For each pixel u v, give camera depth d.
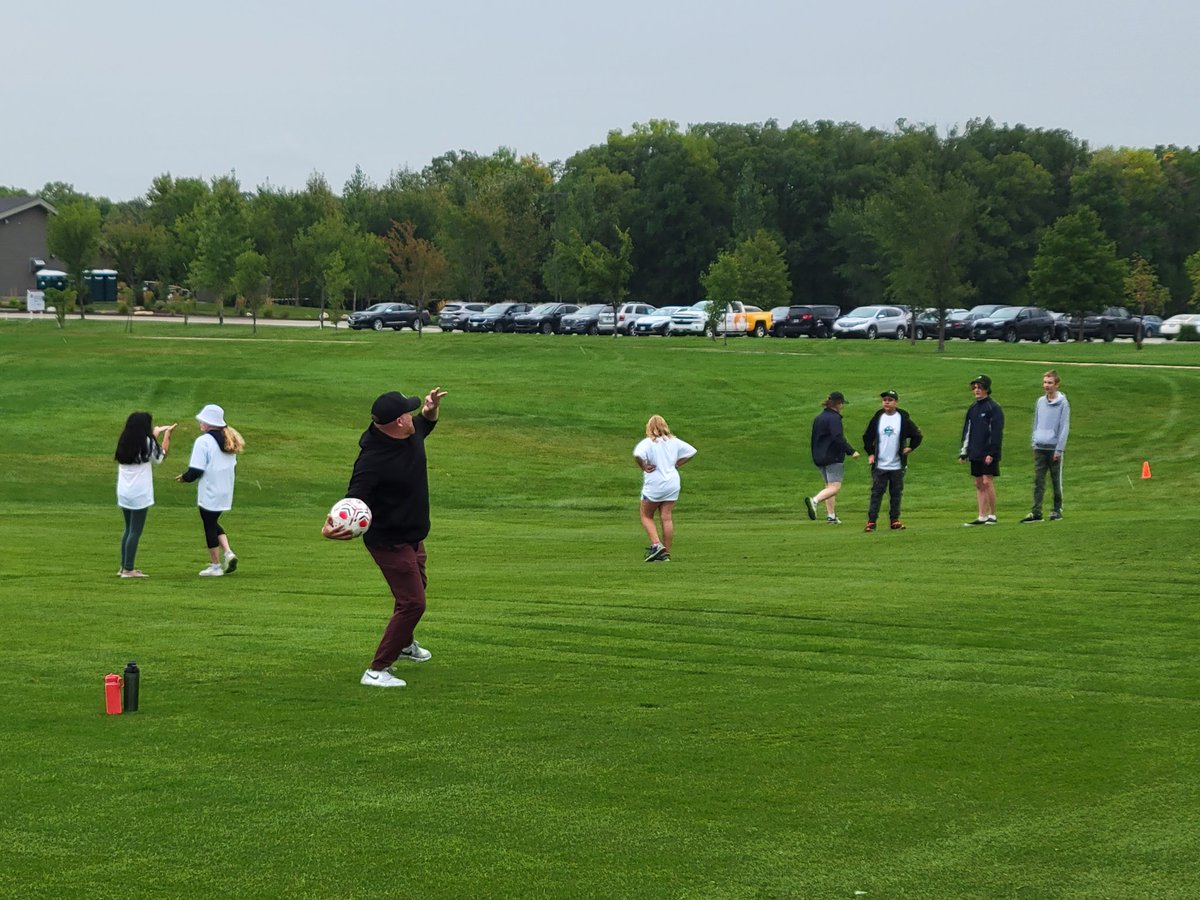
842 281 160.25
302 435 45.88
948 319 103.88
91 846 8.12
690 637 14.77
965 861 7.89
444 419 50.88
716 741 10.43
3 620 16.09
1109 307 103.44
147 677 12.81
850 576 19.47
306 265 144.00
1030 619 15.50
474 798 9.04
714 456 45.84
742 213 149.62
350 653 14.04
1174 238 156.75
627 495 38.94
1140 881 7.59
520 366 67.50
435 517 33.47
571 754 10.08
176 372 59.72
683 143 159.12
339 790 9.21
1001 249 144.88
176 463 40.50
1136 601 16.53
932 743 10.36
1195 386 55.47
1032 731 10.70
